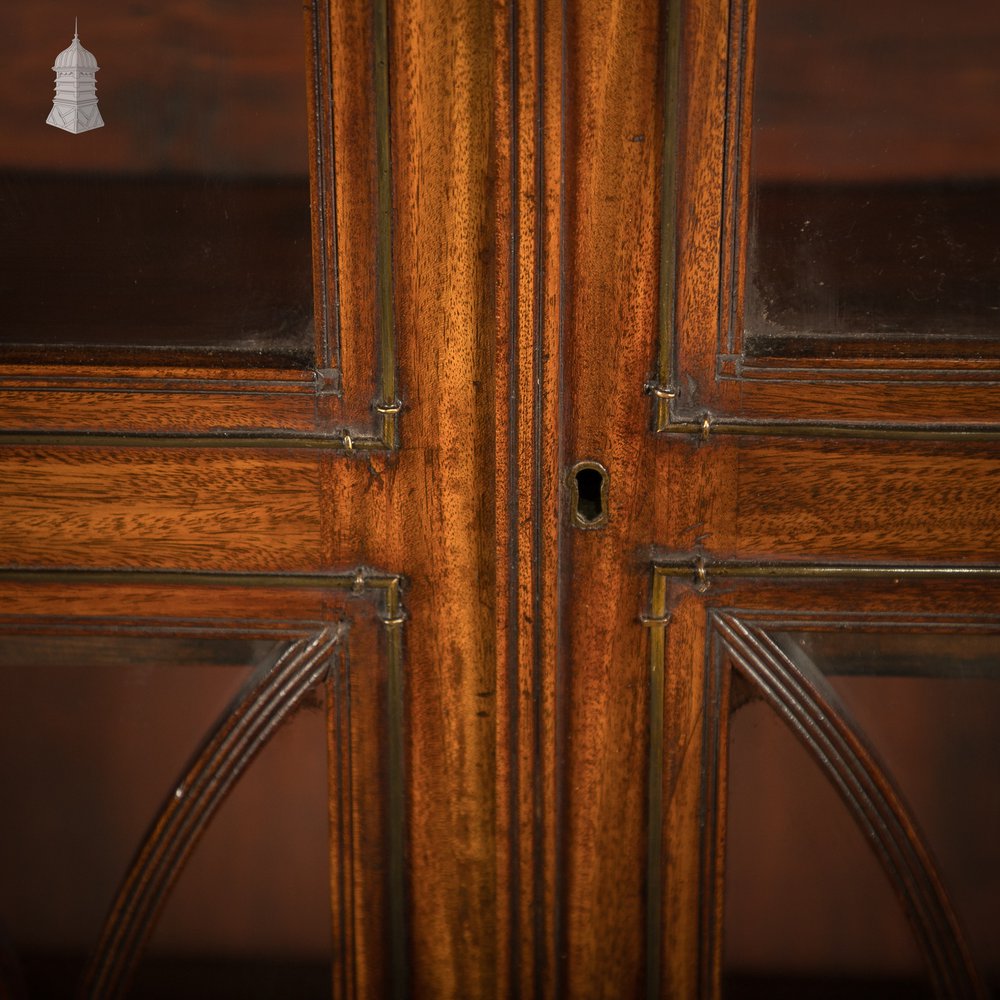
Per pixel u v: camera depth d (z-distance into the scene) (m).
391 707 0.57
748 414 0.55
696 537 0.55
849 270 0.54
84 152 0.54
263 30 0.53
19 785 0.58
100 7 0.54
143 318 0.55
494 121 0.53
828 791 0.57
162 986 0.60
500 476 0.55
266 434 0.55
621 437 0.55
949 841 0.58
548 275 0.53
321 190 0.54
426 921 0.58
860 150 0.53
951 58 0.53
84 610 0.57
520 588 0.55
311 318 0.55
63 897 0.59
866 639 0.56
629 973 0.58
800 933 0.58
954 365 0.54
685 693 0.56
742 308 0.54
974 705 0.56
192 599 0.56
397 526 0.56
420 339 0.54
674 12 0.52
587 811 0.57
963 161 0.53
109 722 0.58
